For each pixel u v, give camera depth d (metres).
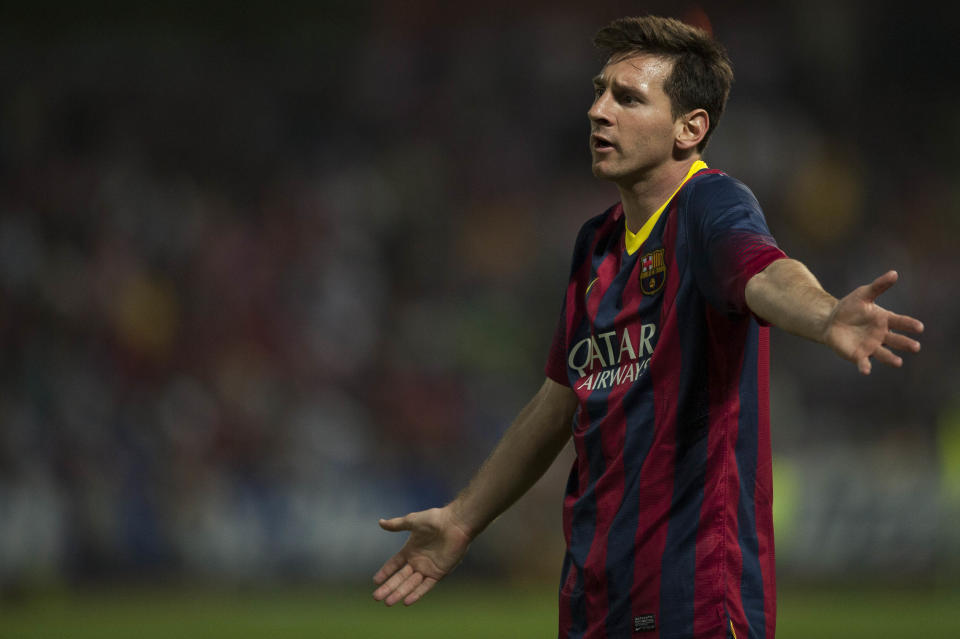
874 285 7.84
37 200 58.78
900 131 76.06
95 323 55.16
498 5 74.31
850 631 32.50
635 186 10.44
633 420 9.96
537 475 11.86
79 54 66.19
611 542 9.91
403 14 73.38
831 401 60.50
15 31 66.94
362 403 58.62
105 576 48.03
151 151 64.88
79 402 50.88
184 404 53.78
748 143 70.56
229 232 62.16
